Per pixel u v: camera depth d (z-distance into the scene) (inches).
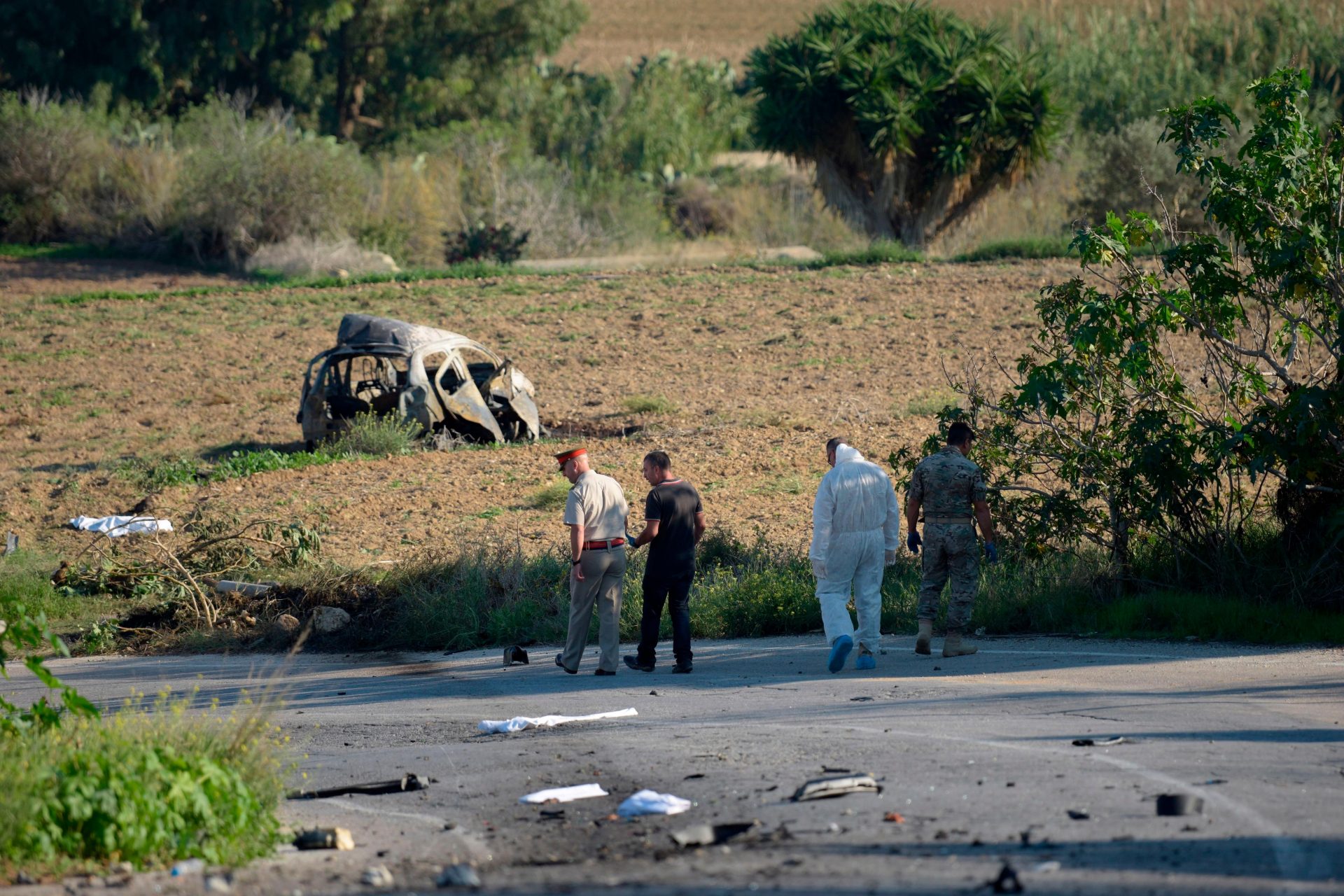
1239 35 6904.5
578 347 4133.9
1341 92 6466.5
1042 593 1635.1
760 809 791.7
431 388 3083.2
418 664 1710.1
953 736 973.8
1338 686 1137.4
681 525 1459.2
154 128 7175.2
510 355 4072.3
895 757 912.3
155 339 4520.2
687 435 3031.5
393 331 3122.5
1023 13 7800.2
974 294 4431.6
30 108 6732.3
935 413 3002.0
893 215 5575.8
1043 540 1729.8
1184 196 5172.2
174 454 3206.2
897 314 4254.4
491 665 1637.6
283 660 1818.4
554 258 6161.4
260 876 692.1
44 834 712.4
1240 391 1700.3
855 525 1362.0
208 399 3759.8
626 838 749.9
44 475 3043.8
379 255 5890.8
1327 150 1587.1
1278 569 1567.4
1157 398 1694.1
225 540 2282.2
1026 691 1179.3
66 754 818.8
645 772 928.3
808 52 5462.6
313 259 5782.5
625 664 1525.6
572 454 1465.3
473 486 2721.5
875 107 5216.5
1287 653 1339.8
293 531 2253.9
